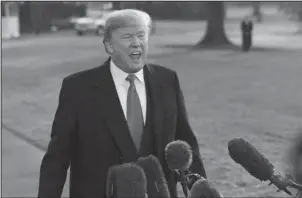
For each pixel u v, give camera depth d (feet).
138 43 6.01
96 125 6.93
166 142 7.09
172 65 64.08
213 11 96.07
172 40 112.47
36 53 82.64
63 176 7.04
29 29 142.61
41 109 33.94
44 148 23.00
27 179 18.39
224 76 52.21
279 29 144.97
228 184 18.42
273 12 213.66
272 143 23.99
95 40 114.52
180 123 7.45
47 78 51.11
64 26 151.53
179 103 7.47
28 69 59.36
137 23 6.02
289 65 62.03
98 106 6.95
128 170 3.51
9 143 23.57
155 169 4.29
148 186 4.22
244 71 56.75
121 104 7.06
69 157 7.16
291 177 4.72
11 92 41.34
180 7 196.03
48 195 6.79
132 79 7.05
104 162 6.91
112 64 7.14
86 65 64.23
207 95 39.93
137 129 7.04
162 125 7.11
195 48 92.43
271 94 39.83
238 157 4.56
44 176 6.90
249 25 83.97
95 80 7.06
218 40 96.12
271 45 95.66
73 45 100.48
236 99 37.83
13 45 100.53
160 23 180.65
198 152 7.29
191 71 57.26
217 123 29.14
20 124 28.71
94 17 134.21
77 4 152.35
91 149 6.97
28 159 21.03
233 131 27.09
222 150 23.06
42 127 27.96
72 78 7.15
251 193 17.38
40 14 144.87
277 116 30.91
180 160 4.99
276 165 19.21
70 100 6.99
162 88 7.26
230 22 182.09
